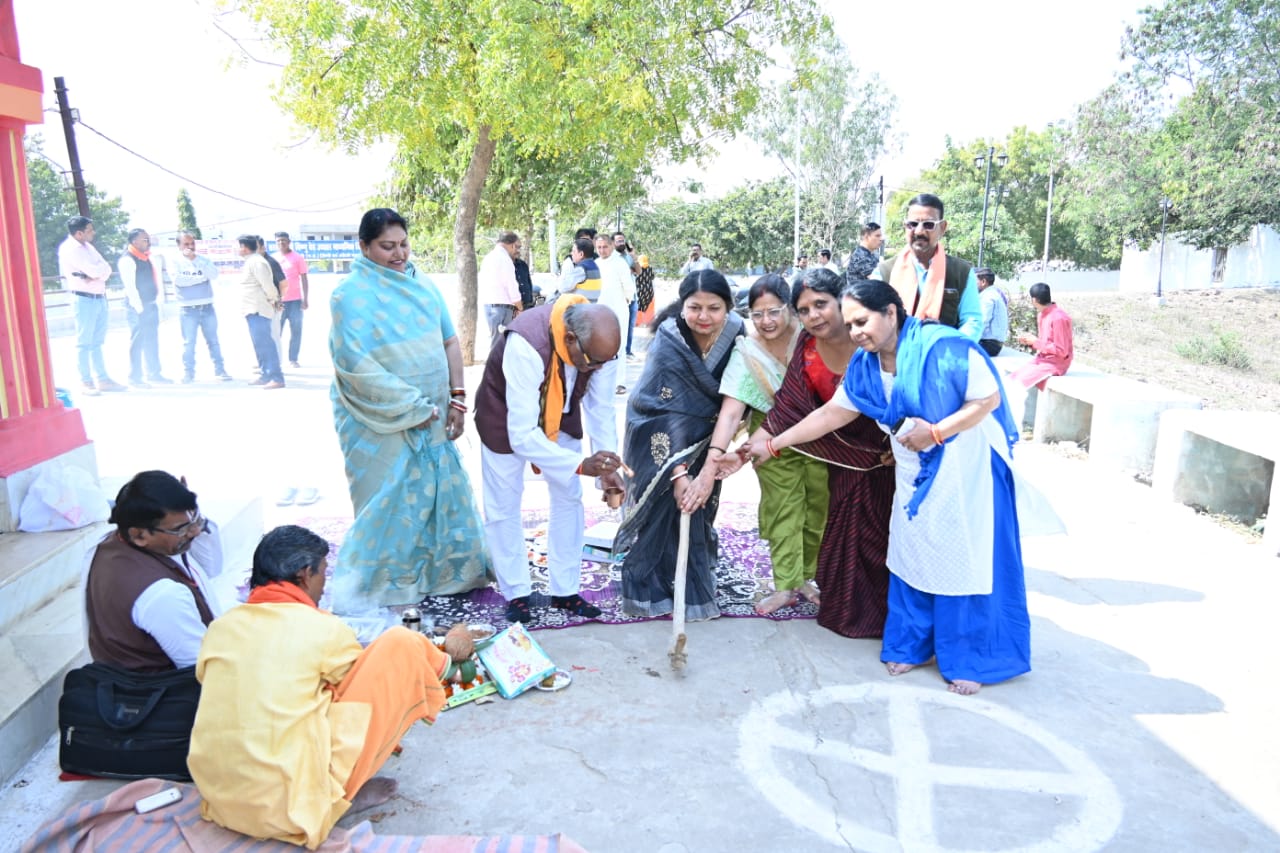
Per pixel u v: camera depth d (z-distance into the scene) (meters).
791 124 37.31
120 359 12.04
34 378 4.15
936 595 3.37
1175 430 5.70
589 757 2.91
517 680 3.28
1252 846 2.49
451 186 13.52
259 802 2.19
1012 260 32.56
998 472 3.37
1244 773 2.83
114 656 2.66
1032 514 3.74
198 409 8.53
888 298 3.22
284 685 2.27
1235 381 16.48
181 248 10.12
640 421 3.75
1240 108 23.67
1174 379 16.47
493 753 2.93
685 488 3.62
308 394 9.41
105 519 4.03
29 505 3.86
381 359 3.84
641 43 9.12
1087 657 3.60
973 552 3.29
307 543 2.57
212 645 2.35
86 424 7.80
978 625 3.36
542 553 4.66
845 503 3.72
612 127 9.62
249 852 2.20
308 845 2.20
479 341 14.11
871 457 3.64
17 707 2.79
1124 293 27.09
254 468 6.30
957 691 3.34
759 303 3.58
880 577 3.78
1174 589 4.29
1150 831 2.55
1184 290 26.53
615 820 2.60
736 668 3.52
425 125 9.79
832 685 3.39
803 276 3.50
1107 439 6.76
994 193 39.84
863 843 2.51
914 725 3.11
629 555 3.95
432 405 3.92
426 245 17.16
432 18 8.91
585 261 9.42
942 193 41.94
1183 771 2.84
